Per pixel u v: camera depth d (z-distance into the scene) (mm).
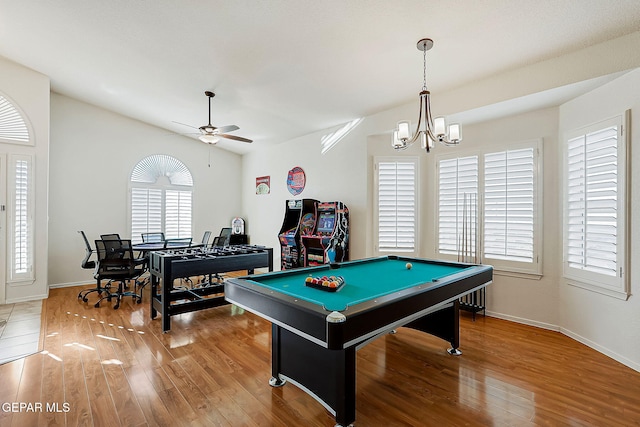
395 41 2990
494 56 3109
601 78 2834
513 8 2432
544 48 2926
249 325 3818
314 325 1683
